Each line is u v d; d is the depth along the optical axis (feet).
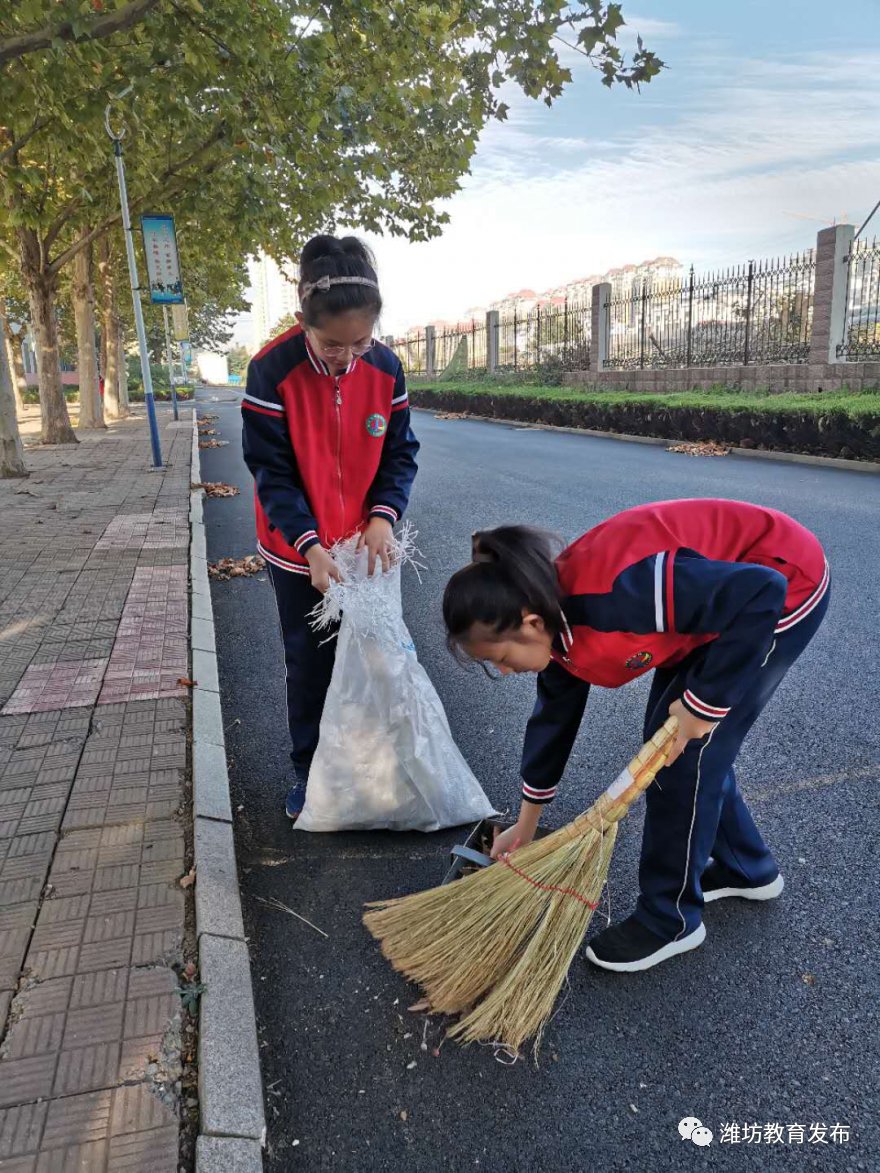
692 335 56.18
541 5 19.92
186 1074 5.73
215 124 36.99
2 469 36.40
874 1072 5.94
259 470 8.30
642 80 17.34
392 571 8.80
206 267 61.11
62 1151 5.17
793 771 9.93
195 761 9.88
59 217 47.98
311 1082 6.02
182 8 23.45
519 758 10.69
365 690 8.61
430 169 37.09
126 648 13.94
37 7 20.51
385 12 26.66
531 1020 6.17
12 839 8.38
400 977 7.04
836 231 42.47
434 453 44.83
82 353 63.31
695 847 6.63
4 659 13.52
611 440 48.47
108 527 24.75
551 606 5.66
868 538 20.40
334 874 8.45
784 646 6.25
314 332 7.43
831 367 43.24
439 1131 5.62
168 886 7.64
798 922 7.48
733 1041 6.26
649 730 6.83
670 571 5.56
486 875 6.73
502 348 89.56
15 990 6.41
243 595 18.75
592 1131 5.59
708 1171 5.30
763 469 33.24
